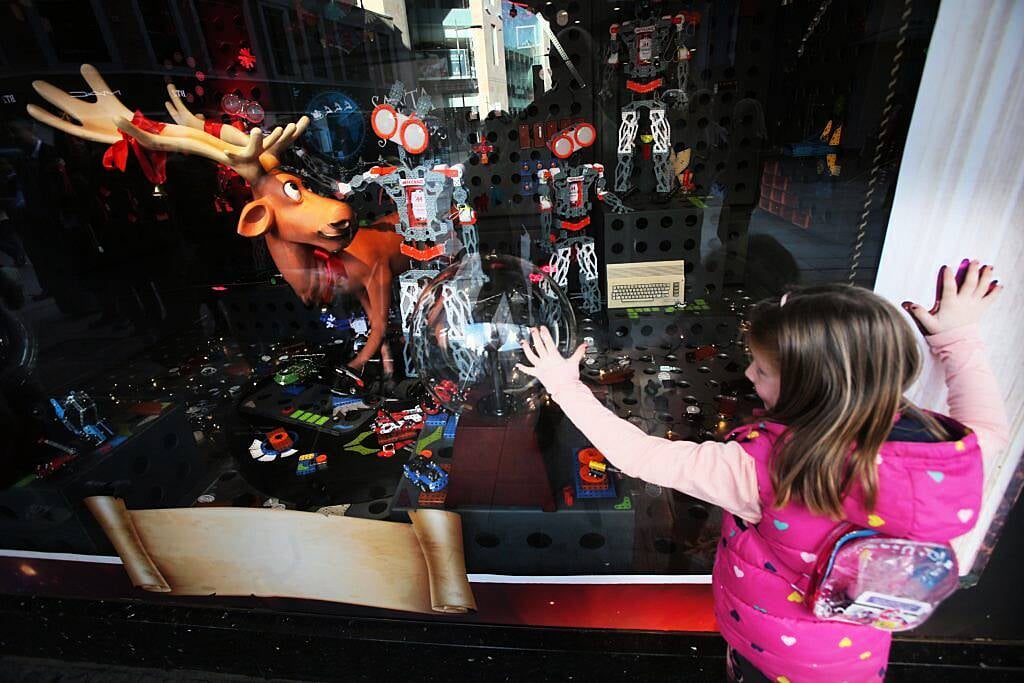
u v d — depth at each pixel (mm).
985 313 1209
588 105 1619
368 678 1670
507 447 1438
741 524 953
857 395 735
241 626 1674
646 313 1768
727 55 1511
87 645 1772
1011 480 1307
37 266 1664
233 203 1710
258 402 1888
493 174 1697
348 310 1895
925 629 1516
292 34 1495
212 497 1570
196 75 1533
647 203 1673
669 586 1458
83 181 1641
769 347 826
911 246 1244
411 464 1547
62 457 1595
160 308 1893
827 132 1316
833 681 955
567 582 1494
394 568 1560
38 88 1518
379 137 1605
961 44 1052
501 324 1496
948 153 1138
